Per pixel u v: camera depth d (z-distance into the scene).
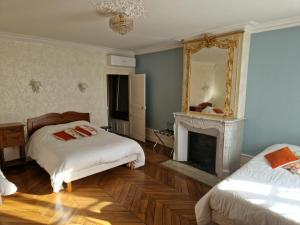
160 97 5.05
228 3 2.25
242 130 3.48
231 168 3.36
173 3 2.23
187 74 3.94
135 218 2.30
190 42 3.80
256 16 2.70
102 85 5.04
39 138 3.59
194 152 4.05
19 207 2.48
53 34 3.59
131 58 5.41
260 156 2.73
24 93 3.86
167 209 2.48
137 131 5.57
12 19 2.77
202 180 3.24
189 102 3.97
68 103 4.49
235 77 3.27
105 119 5.20
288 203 1.68
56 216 2.32
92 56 4.77
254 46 3.23
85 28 3.21
